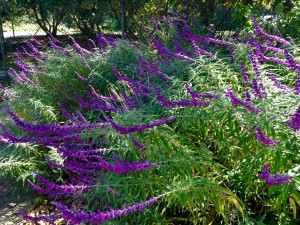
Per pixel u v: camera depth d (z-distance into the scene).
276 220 2.99
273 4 6.75
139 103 3.52
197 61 3.73
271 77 2.94
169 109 3.30
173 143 2.89
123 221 3.07
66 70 5.25
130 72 4.84
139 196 3.00
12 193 4.43
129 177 2.80
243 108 2.78
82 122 3.53
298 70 2.58
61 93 5.19
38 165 4.51
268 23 5.92
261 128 2.71
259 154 2.58
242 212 2.64
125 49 5.29
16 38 13.15
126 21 8.22
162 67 4.26
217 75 3.41
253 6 6.43
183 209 3.30
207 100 3.05
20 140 2.65
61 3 10.78
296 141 2.61
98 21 10.09
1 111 6.29
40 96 5.01
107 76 5.04
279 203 2.54
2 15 11.94
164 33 6.26
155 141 2.83
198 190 2.57
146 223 3.05
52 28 13.41
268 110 2.58
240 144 3.04
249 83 2.95
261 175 2.17
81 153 2.94
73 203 3.90
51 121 4.59
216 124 2.98
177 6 7.61
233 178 3.04
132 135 2.85
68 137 2.88
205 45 4.87
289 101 2.62
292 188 2.41
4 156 4.62
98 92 5.05
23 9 11.82
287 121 2.43
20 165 4.14
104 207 3.30
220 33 7.20
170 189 2.47
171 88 3.65
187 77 4.14
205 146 3.30
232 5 7.20
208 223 2.97
